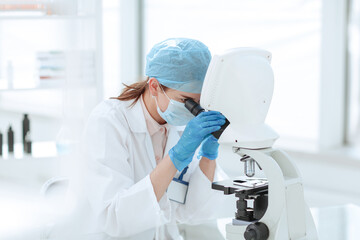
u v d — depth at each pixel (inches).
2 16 119.3
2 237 69.5
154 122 71.7
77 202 68.4
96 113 69.7
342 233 61.7
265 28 155.9
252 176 59.7
